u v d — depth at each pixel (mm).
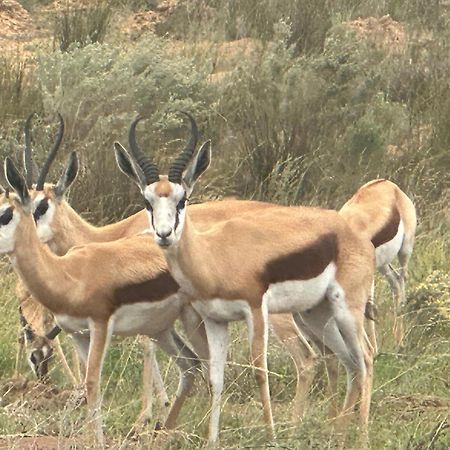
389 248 20594
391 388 17422
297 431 14781
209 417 15953
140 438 15305
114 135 26859
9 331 19234
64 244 18250
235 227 15562
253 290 15336
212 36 38250
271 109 28609
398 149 28406
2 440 14508
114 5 41625
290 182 26312
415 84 32844
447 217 24875
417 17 40062
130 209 24312
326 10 38594
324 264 16000
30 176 18531
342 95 30766
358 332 16344
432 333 19469
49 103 28266
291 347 17344
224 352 15609
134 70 30062
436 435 14680
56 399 16766
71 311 15672
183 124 28156
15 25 40125
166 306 16047
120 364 18406
